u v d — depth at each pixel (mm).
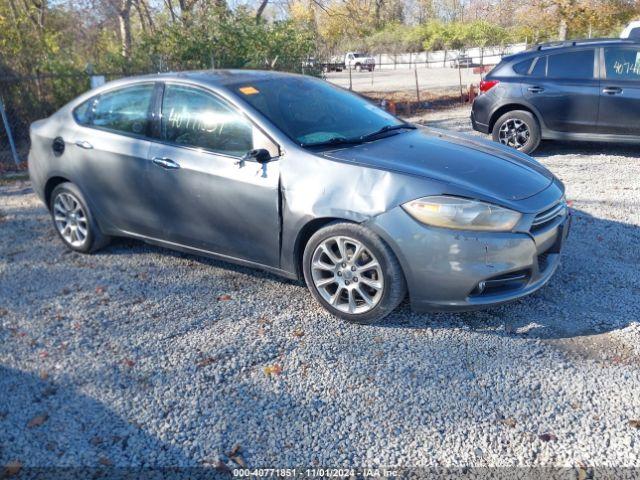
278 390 3242
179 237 4598
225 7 14484
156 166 4484
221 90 4305
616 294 4191
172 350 3668
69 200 5270
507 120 8820
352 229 3688
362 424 2959
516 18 25672
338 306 3922
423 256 3543
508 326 3812
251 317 4055
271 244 4074
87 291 4574
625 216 5859
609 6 22141
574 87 8219
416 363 3439
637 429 2850
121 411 3111
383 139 4340
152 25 17922
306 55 15430
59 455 2803
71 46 15133
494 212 3521
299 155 3914
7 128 9305
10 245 5711
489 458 2711
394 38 49156
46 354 3682
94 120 5031
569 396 3109
